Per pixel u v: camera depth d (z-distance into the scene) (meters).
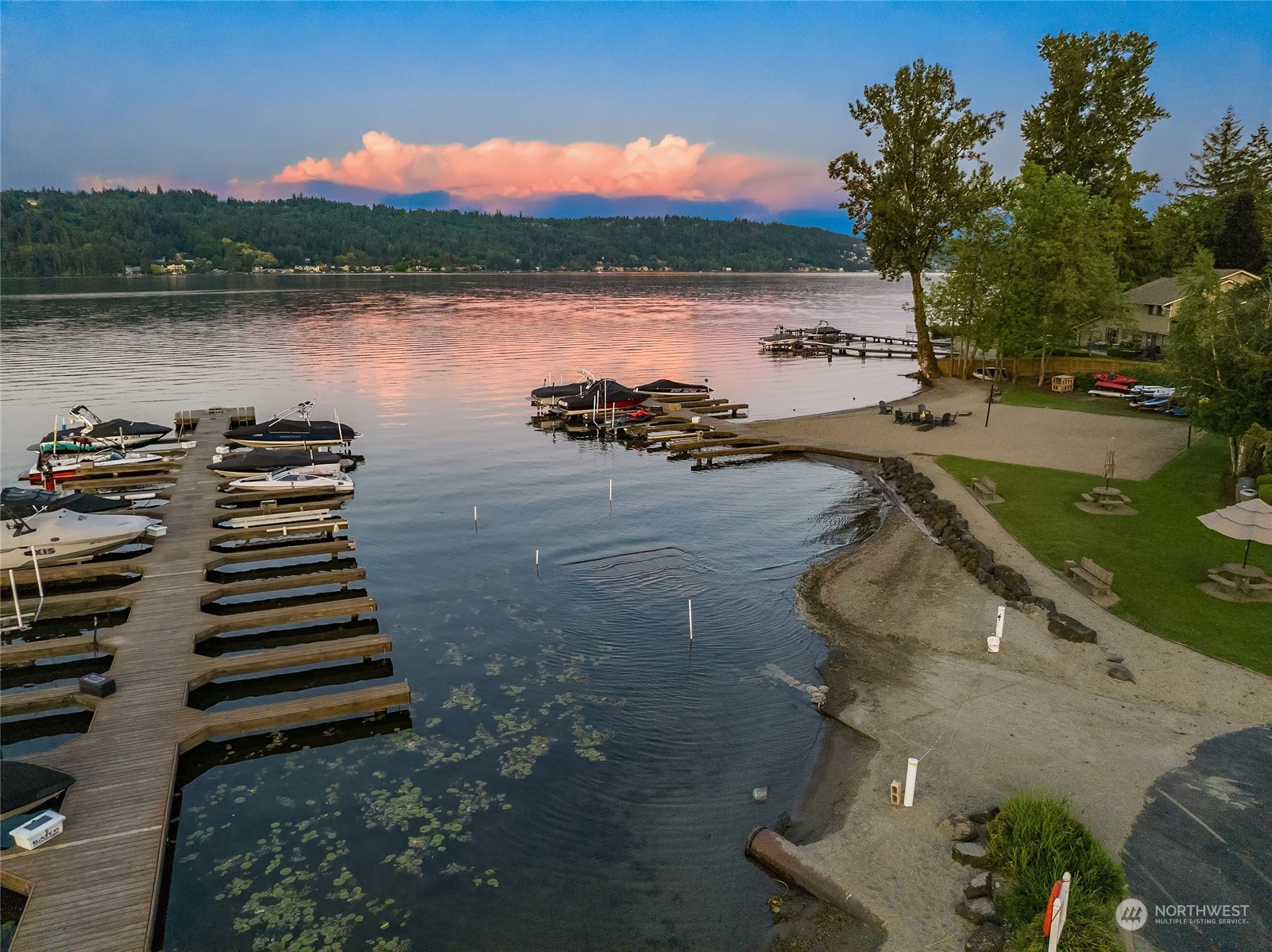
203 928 13.42
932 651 22.31
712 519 35.94
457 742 18.83
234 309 152.88
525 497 39.50
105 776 16.52
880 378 82.12
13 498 30.22
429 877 14.57
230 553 29.61
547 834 15.66
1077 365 71.94
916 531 32.75
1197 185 114.31
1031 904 12.73
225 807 16.56
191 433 51.78
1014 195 72.44
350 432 47.34
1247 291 36.12
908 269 75.62
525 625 25.14
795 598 26.78
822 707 19.84
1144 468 39.22
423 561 30.78
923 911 13.10
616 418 55.78
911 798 15.66
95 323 122.88
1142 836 14.46
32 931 12.59
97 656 23.11
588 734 19.12
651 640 24.00
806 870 14.05
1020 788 16.03
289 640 24.30
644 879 14.45
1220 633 22.25
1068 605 24.25
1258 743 17.31
